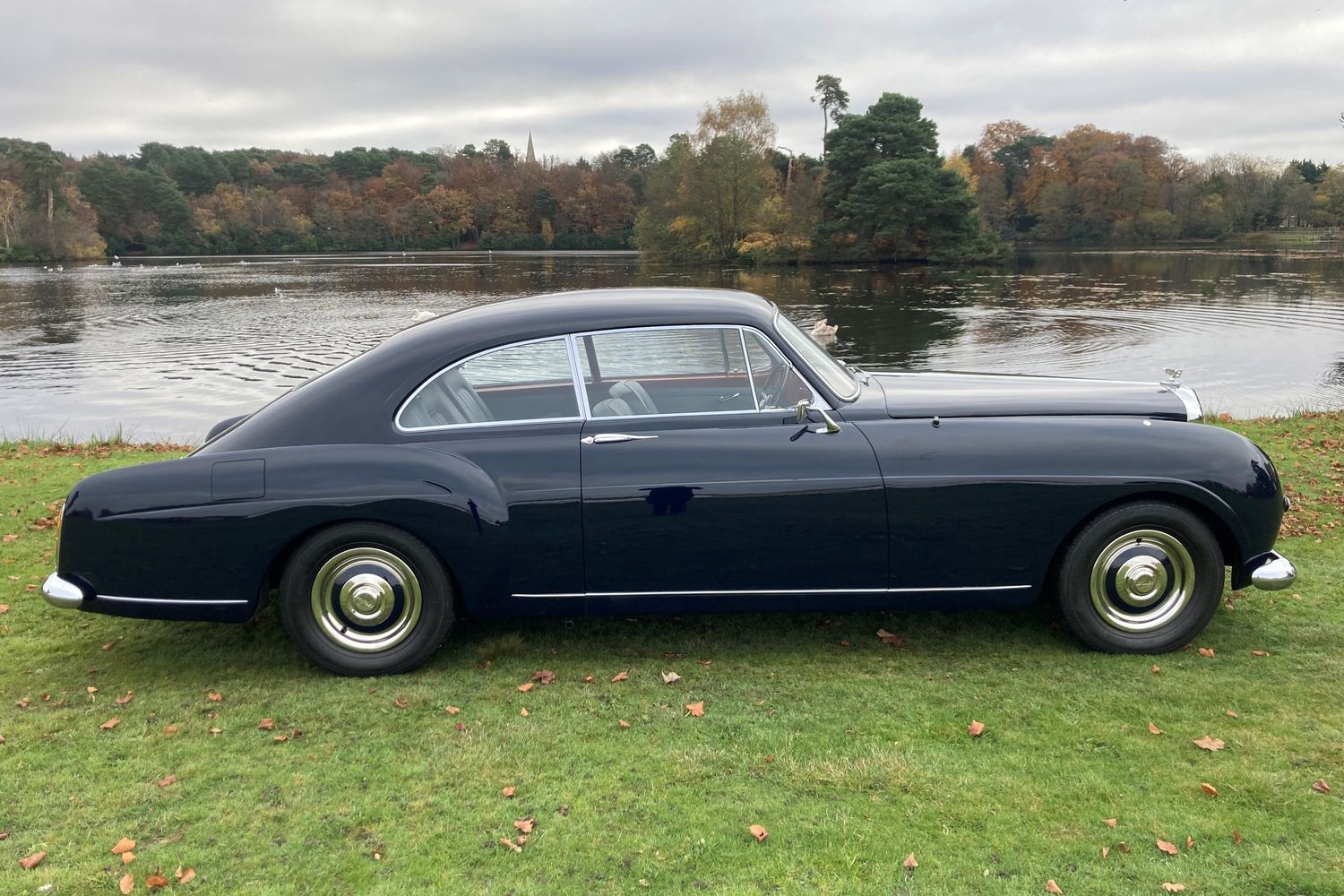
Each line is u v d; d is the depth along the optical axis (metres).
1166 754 3.20
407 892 2.58
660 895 2.54
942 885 2.55
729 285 54.12
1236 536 3.91
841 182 82.69
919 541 3.88
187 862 2.73
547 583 3.91
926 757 3.21
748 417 3.93
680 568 3.90
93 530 3.78
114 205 139.12
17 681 4.03
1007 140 133.75
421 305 44.06
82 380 20.97
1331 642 4.12
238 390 19.55
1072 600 4.00
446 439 3.90
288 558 3.93
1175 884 2.52
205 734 3.51
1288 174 119.81
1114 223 114.94
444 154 197.00
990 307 36.62
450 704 3.73
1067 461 3.85
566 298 4.28
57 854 2.78
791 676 3.94
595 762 3.26
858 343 26.28
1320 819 2.81
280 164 184.00
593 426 3.91
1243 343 23.92
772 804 2.96
